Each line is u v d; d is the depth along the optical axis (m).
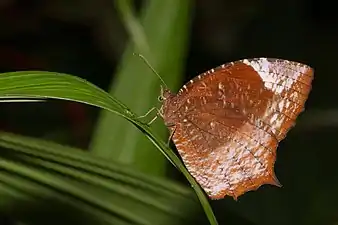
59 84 0.23
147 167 0.32
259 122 0.29
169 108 0.30
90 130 0.57
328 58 0.62
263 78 0.29
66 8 0.65
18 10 0.66
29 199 0.28
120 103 0.24
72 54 0.66
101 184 0.28
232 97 0.29
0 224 0.36
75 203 0.28
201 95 0.29
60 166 0.27
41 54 0.66
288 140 0.52
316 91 0.58
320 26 0.65
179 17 0.33
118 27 0.64
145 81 0.33
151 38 0.33
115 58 0.64
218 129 0.29
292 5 0.63
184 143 0.30
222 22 0.65
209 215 0.24
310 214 0.47
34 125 0.60
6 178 0.28
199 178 0.29
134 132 0.32
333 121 0.52
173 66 0.33
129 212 0.28
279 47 0.63
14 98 0.22
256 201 0.48
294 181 0.49
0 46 0.66
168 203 0.28
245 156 0.29
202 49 0.65
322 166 0.50
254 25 0.64
